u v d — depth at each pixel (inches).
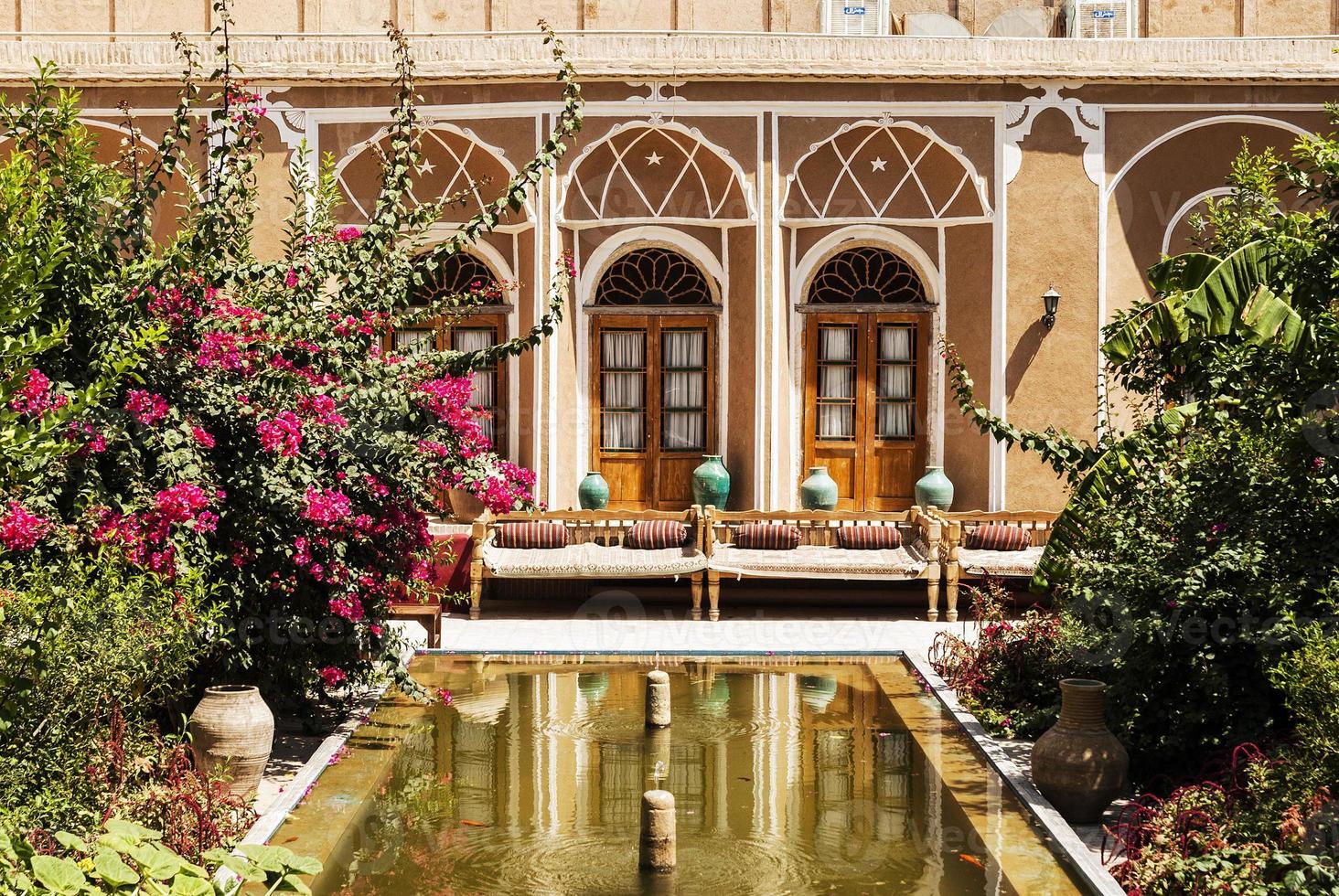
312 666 270.8
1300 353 222.7
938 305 509.4
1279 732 229.5
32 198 201.5
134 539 219.3
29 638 187.2
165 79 483.5
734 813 224.1
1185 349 258.5
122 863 133.4
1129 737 244.5
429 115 487.5
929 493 489.7
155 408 231.9
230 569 250.7
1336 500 228.4
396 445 268.1
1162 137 489.4
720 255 509.4
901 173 502.0
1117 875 193.8
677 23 557.3
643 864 195.5
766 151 489.4
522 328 503.5
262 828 208.7
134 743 211.5
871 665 353.7
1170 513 254.5
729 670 346.6
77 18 550.3
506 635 388.8
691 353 514.3
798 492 514.9
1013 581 430.0
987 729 279.3
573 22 556.1
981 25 588.4
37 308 197.9
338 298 285.3
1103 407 484.7
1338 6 558.6
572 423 502.6
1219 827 188.9
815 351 514.9
